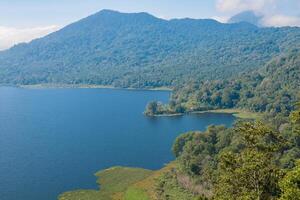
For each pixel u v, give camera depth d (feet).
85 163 542.16
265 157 154.20
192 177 426.51
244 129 159.02
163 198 389.39
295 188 132.46
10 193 428.97
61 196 420.77
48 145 644.69
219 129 516.73
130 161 554.46
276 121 618.44
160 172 479.00
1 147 630.74
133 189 429.38
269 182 153.38
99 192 431.84
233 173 159.12
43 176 485.15
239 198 153.99
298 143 424.05
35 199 413.80
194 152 458.91
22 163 540.11
